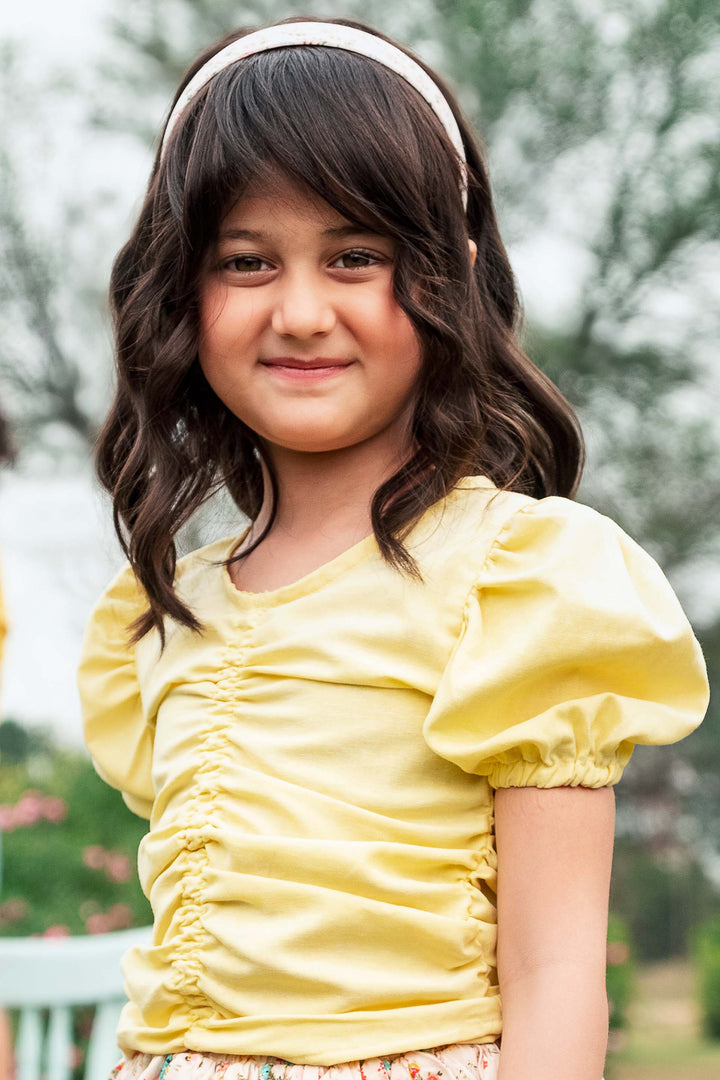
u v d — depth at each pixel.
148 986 1.29
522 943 1.21
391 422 1.39
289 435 1.33
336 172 1.29
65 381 5.96
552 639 1.20
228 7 5.87
